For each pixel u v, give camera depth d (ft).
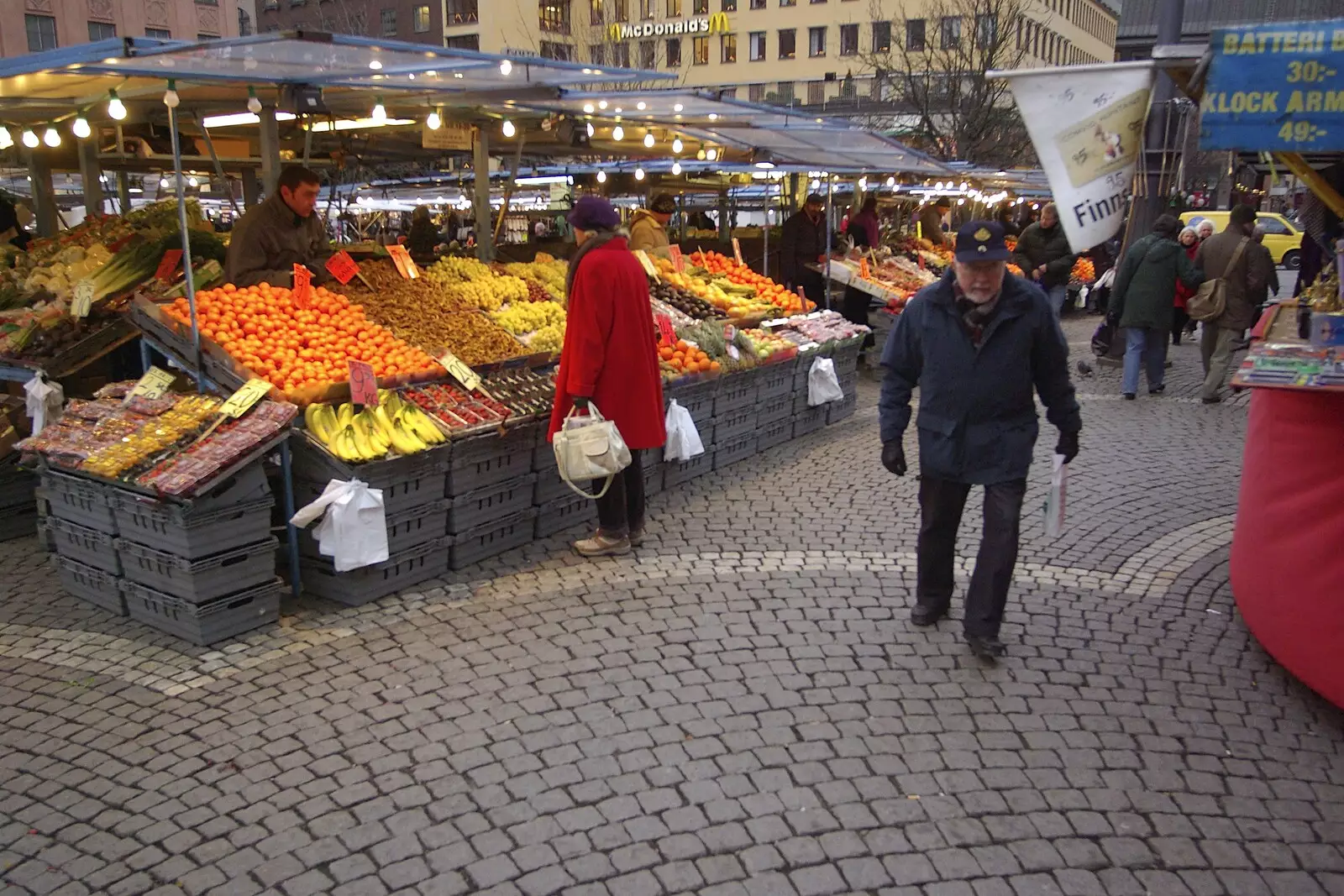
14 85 18.92
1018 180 60.85
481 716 13.41
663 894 9.95
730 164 42.65
